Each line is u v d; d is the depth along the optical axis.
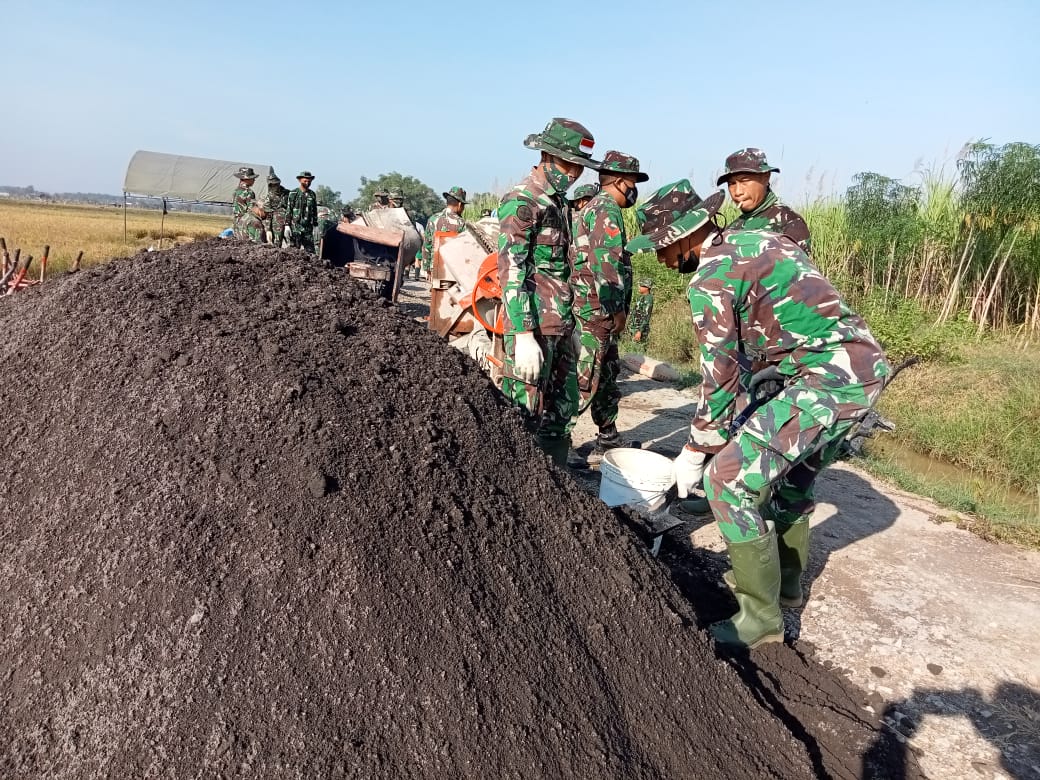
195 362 2.43
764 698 2.53
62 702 1.79
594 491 4.49
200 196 25.36
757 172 4.37
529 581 2.30
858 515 4.52
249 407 2.27
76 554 2.05
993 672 2.93
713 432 2.67
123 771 1.61
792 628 3.19
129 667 1.78
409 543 2.10
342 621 1.86
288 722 1.67
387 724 1.74
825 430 2.45
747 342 2.61
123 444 2.25
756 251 2.43
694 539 3.96
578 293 4.66
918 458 6.76
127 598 1.90
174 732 1.64
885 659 2.98
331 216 13.80
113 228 33.81
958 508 4.80
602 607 2.41
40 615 1.99
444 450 2.46
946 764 2.40
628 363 8.56
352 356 2.65
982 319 10.20
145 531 2.00
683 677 2.35
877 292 10.13
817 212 12.26
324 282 3.14
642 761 2.01
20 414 2.59
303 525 2.01
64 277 3.49
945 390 7.69
